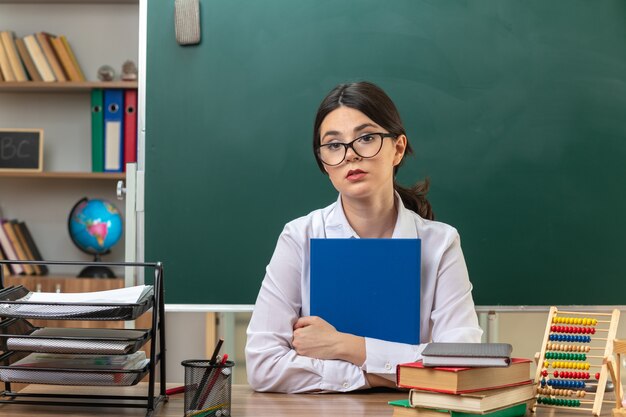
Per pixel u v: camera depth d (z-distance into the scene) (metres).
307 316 1.76
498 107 2.62
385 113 1.71
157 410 1.45
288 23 2.63
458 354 1.28
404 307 1.68
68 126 3.65
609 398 1.59
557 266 2.61
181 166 2.64
